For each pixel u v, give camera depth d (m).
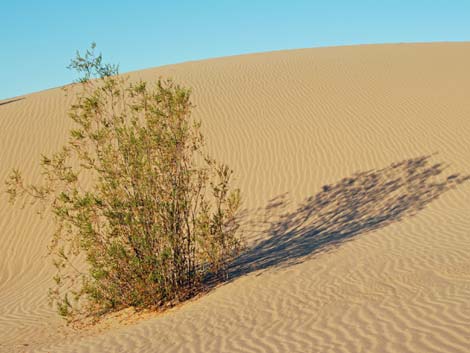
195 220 9.70
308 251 11.08
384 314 6.19
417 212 13.30
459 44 32.25
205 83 25.16
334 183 16.02
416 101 21.31
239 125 20.20
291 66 27.78
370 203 14.49
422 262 8.62
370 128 19.31
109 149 9.26
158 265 9.09
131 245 9.16
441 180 15.29
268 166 17.45
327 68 26.75
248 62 30.31
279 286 8.53
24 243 14.61
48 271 13.37
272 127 19.91
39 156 18.27
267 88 23.88
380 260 9.19
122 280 9.30
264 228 13.87
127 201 9.24
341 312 6.59
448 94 21.75
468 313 5.67
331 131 19.31
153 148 9.28
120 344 7.27
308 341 5.80
